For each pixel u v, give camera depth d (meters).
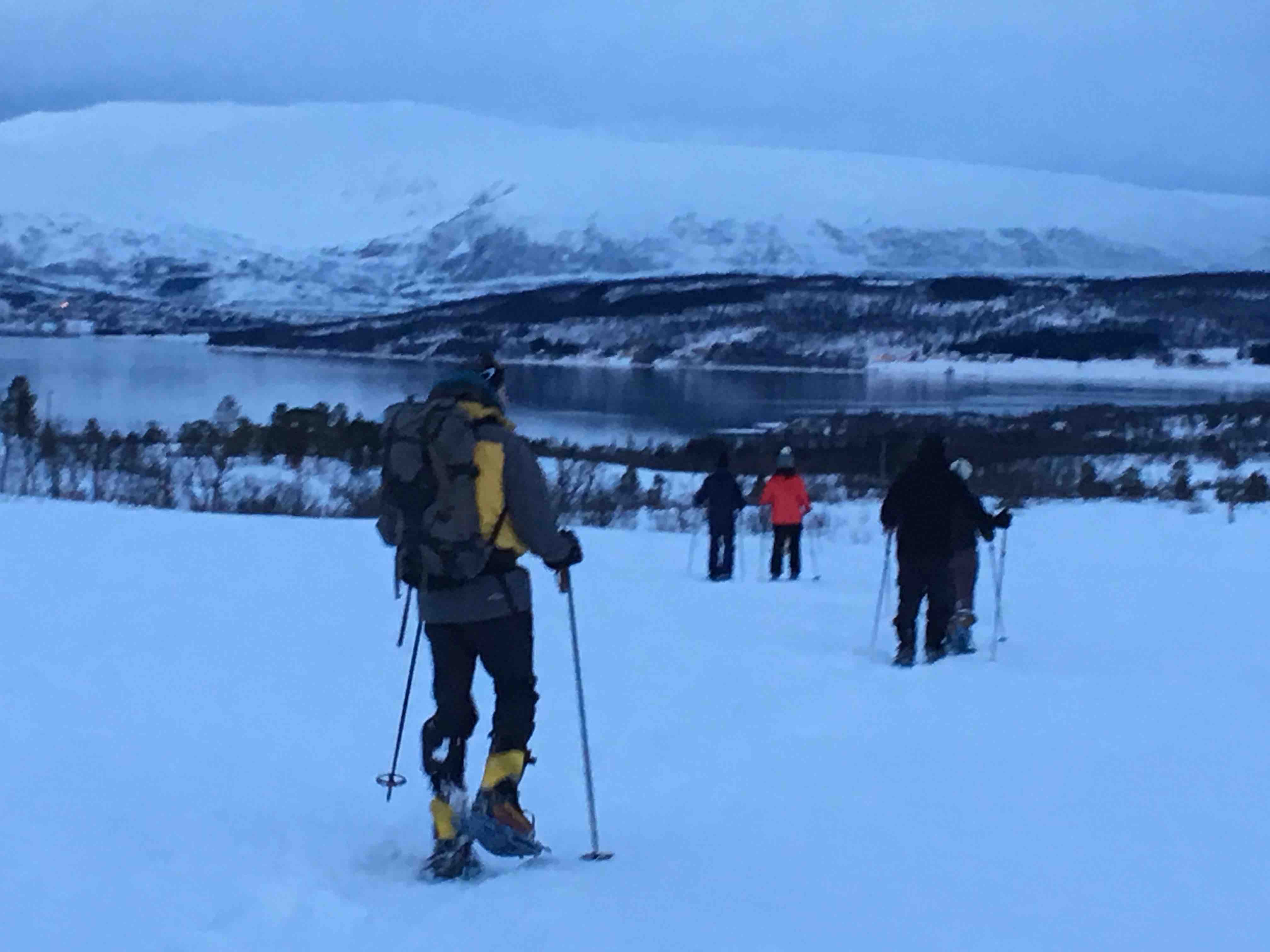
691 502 28.03
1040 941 4.02
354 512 25.39
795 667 9.77
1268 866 4.96
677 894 4.36
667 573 16.98
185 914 3.93
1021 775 6.43
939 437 10.56
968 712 8.16
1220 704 8.59
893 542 23.12
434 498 4.57
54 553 13.34
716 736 7.26
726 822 5.48
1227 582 17.39
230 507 25.23
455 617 4.65
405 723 6.97
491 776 4.61
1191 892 4.61
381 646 9.28
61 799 5.02
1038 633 12.62
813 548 20.61
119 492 25.34
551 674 9.03
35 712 6.59
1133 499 34.53
